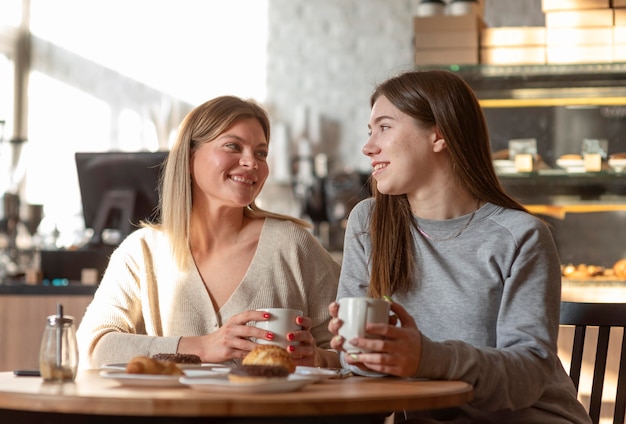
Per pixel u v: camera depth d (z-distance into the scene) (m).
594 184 3.76
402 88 1.90
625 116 3.72
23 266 5.22
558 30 3.77
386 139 1.90
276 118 6.82
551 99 3.76
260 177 2.38
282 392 1.39
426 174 1.89
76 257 3.82
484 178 1.90
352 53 6.76
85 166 3.79
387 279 1.87
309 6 6.84
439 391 1.42
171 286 2.34
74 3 7.11
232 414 1.28
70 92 7.09
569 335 3.04
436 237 1.88
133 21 7.03
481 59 3.83
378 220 1.93
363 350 1.57
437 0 3.92
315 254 2.44
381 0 6.74
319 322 2.39
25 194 6.98
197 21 6.98
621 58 3.72
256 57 6.89
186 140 2.36
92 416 1.47
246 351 1.93
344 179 6.11
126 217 3.78
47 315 3.55
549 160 3.78
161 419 1.40
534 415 1.75
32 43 7.13
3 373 1.81
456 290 1.82
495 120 3.81
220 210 2.36
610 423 3.02
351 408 1.31
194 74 6.96
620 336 3.02
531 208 3.79
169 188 2.37
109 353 2.13
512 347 1.69
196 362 1.72
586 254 3.77
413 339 1.56
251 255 2.38
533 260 1.79
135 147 6.97
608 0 3.73
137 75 7.00
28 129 7.06
